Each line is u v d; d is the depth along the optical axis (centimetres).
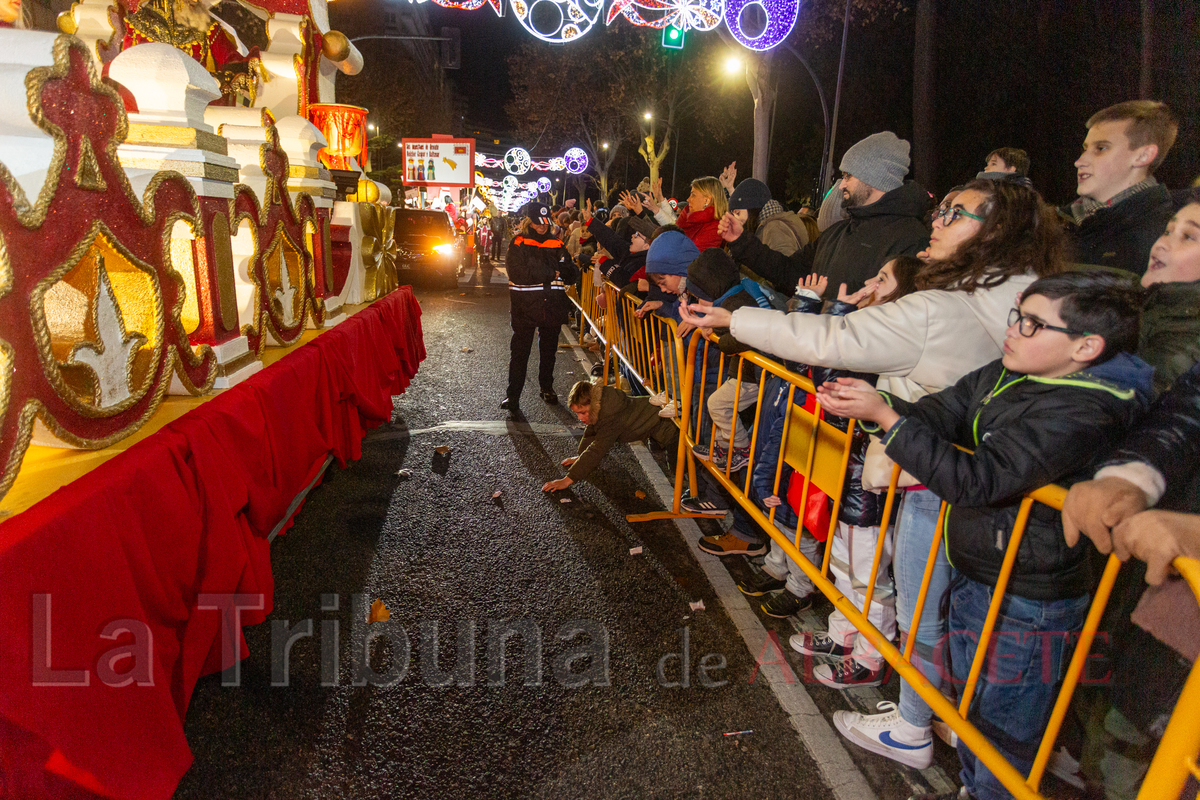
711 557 353
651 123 3394
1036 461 145
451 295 1421
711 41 2870
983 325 180
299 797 200
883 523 210
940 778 218
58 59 164
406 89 3300
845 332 187
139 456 189
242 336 284
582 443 446
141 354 213
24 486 164
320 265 401
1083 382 148
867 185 279
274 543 345
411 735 225
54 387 169
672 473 471
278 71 500
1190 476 136
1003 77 1468
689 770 215
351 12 3306
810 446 258
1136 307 144
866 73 2173
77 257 175
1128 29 1171
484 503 407
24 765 151
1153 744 155
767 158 2119
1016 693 171
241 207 282
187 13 420
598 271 736
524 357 584
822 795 209
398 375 565
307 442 333
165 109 243
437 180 2114
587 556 349
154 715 178
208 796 198
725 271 323
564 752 221
